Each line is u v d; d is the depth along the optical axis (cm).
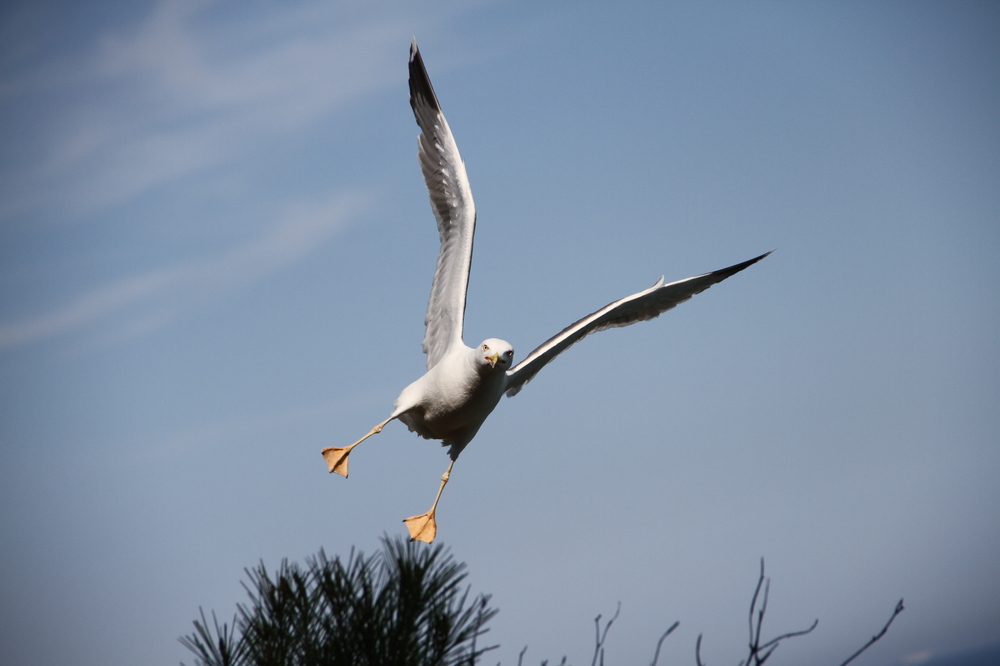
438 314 1344
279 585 520
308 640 509
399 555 512
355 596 511
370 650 492
